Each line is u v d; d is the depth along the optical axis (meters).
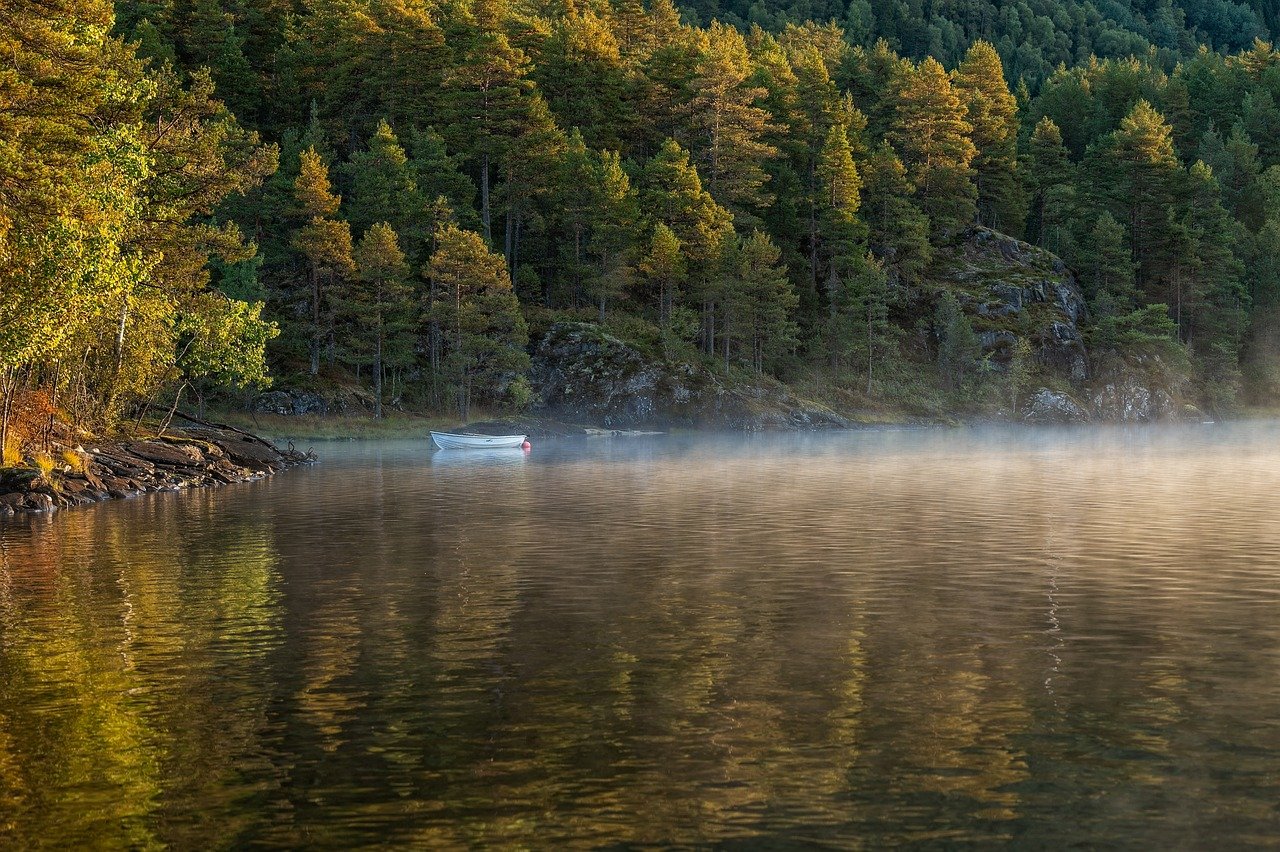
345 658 16.62
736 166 126.50
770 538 30.16
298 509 38.88
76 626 19.05
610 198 110.81
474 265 100.25
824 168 128.12
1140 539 29.47
